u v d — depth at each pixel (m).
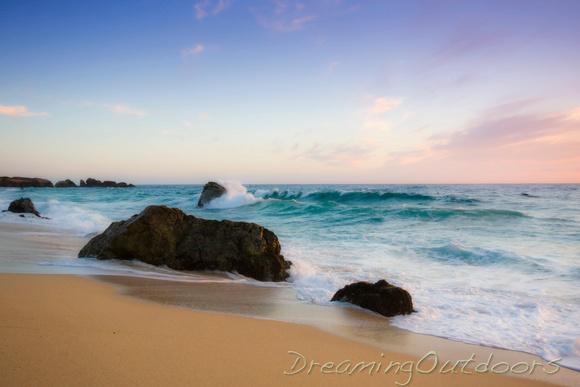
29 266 8.34
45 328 4.31
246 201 32.50
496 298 7.41
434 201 33.44
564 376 4.21
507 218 20.34
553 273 9.48
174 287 7.37
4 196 48.97
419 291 7.91
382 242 14.40
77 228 17.48
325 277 8.87
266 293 7.54
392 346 4.89
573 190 64.19
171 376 3.40
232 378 3.51
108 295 6.25
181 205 36.78
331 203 29.25
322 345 4.71
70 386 3.03
